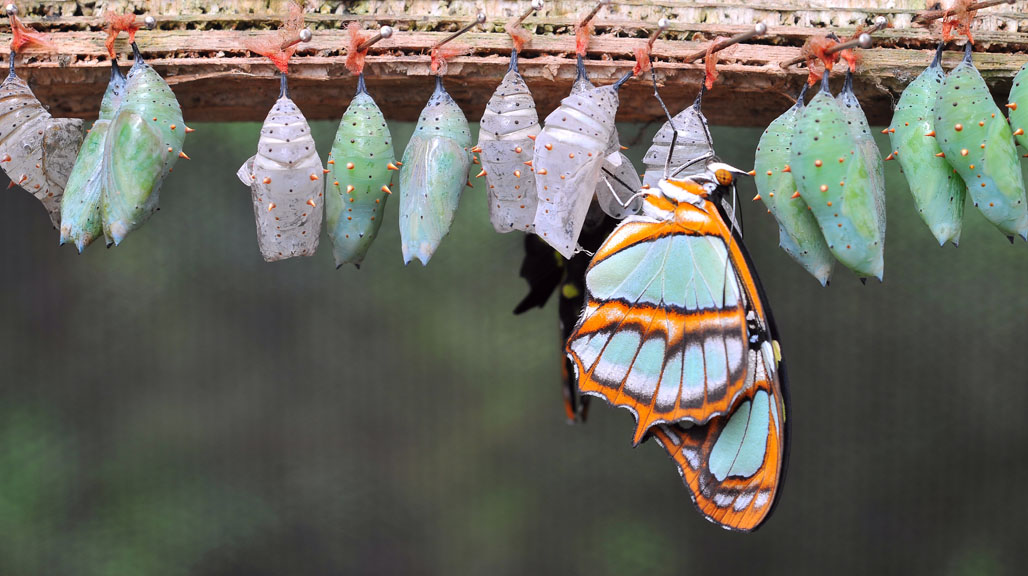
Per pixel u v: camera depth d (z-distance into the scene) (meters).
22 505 0.84
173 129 0.47
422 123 0.48
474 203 0.68
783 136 0.48
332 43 0.48
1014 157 0.47
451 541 0.92
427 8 0.48
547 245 0.52
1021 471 0.82
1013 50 0.49
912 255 0.74
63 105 0.50
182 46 0.48
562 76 0.48
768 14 0.48
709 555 0.90
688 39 0.48
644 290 0.47
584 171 0.47
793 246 0.48
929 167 0.48
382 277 0.87
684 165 0.48
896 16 0.48
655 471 0.92
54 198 0.49
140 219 0.47
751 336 0.46
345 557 0.91
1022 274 0.73
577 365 0.48
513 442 0.93
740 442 0.46
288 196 0.47
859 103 0.49
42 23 0.48
